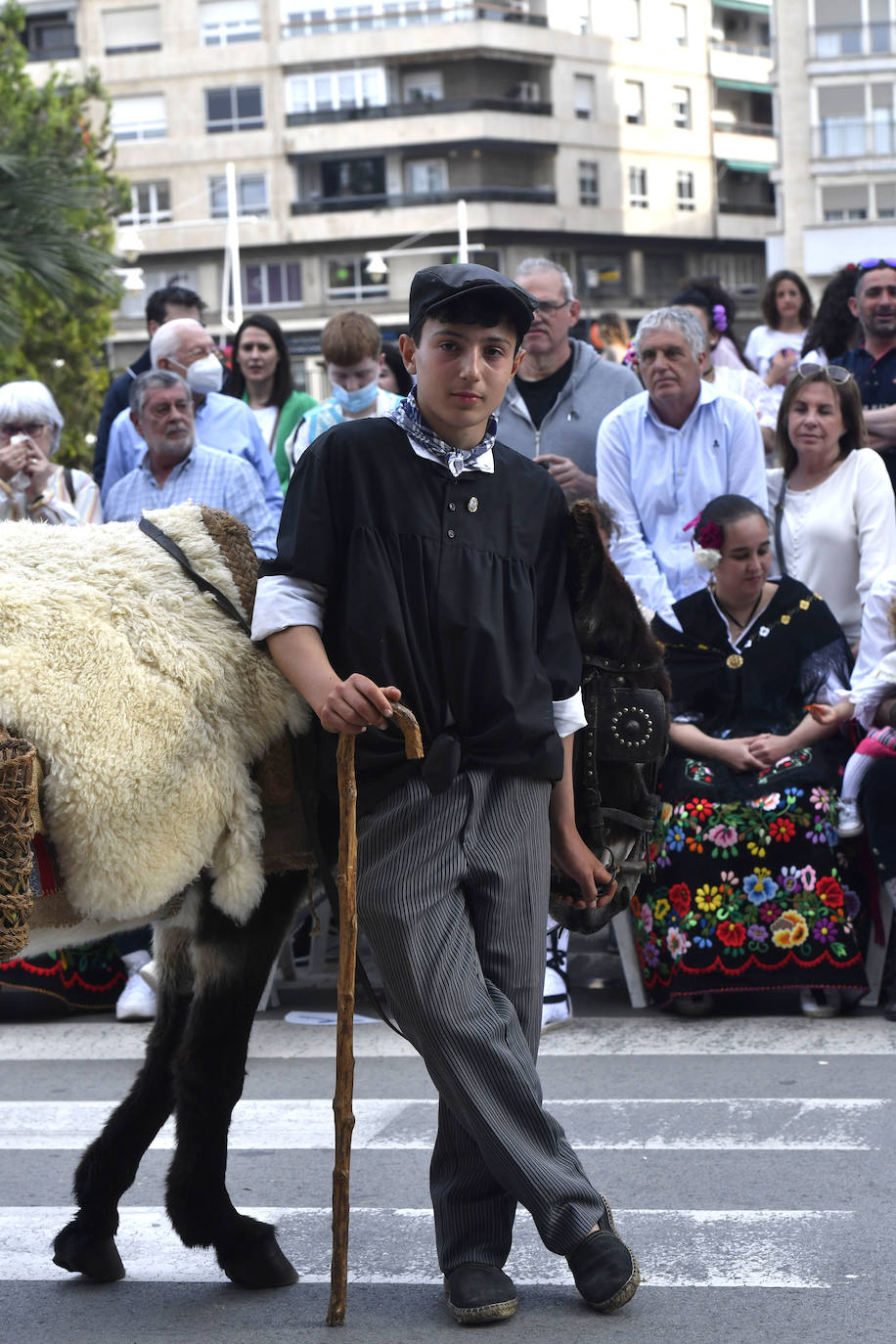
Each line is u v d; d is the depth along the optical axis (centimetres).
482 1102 559
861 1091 850
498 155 9456
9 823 533
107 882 563
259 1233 623
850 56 8238
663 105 9994
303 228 9406
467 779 571
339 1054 562
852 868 1009
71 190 1424
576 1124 810
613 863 650
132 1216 712
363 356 1212
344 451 570
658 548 1123
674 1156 758
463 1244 593
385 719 542
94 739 556
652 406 1129
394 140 9381
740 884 991
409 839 568
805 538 1130
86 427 4841
